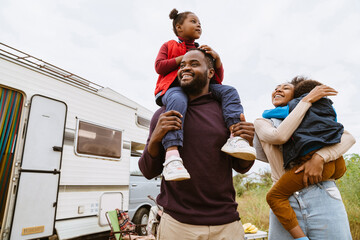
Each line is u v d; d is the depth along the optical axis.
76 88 3.89
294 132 1.47
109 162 4.26
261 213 4.93
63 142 3.53
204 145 1.17
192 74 1.29
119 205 4.29
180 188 1.14
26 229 2.95
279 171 1.63
